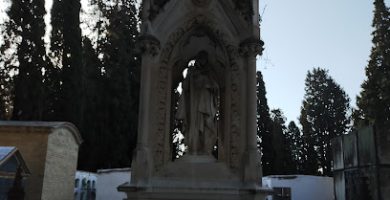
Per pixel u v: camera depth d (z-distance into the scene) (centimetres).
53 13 4053
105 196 2775
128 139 4122
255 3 918
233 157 859
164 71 898
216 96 951
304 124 7338
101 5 4697
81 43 4016
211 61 977
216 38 929
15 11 3741
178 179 843
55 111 3753
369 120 4272
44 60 3762
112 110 4066
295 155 7356
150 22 895
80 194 2891
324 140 7169
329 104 7331
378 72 4316
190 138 909
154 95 879
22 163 1809
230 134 876
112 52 4431
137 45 925
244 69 894
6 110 3894
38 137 2275
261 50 898
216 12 920
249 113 860
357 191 2536
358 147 2588
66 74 3822
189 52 983
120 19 4628
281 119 7212
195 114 920
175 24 915
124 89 4178
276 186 3494
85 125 3966
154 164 849
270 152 5844
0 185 1670
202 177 848
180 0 922
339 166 2889
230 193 812
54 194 2345
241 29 907
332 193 3522
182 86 952
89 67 4331
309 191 3438
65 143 2498
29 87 3541
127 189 802
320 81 7488
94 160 3925
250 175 821
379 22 4456
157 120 871
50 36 4016
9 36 3728
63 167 2469
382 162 2362
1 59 3734
